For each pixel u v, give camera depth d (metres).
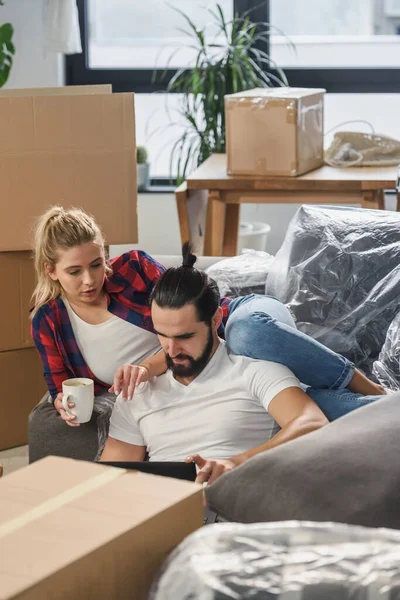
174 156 5.09
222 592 0.78
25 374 2.92
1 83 4.53
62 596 0.82
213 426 1.86
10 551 0.85
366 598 0.77
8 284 2.78
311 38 4.82
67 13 4.38
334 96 4.86
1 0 4.65
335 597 0.77
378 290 2.36
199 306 1.81
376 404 1.32
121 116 2.66
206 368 1.89
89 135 2.65
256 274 2.58
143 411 1.94
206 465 1.41
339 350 2.33
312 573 0.79
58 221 2.21
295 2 4.78
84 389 2.07
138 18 4.93
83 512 0.92
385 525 1.06
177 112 5.01
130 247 4.86
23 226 2.68
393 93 4.78
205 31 4.91
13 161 2.62
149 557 0.91
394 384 2.14
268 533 0.85
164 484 0.99
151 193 4.81
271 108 3.55
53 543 0.86
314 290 2.40
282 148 3.59
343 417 1.29
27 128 2.61
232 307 2.06
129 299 2.32
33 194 2.66
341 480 1.12
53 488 0.98
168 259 2.76
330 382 1.86
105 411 2.16
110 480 1.00
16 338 2.85
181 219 3.73
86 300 2.22
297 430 1.66
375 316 2.34
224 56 4.40
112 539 0.87
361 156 3.82
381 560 0.80
